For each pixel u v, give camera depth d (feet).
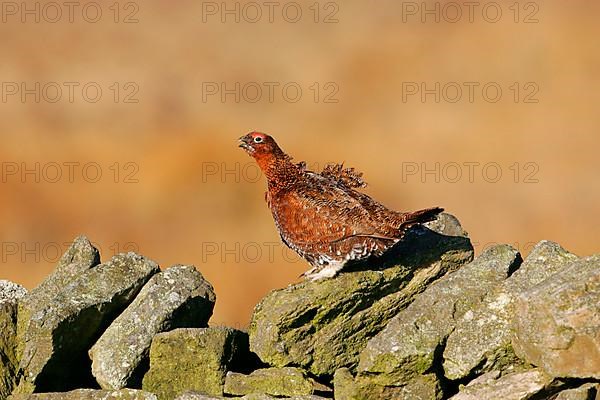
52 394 38.11
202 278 41.65
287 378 38.01
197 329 38.63
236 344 39.52
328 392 40.19
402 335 37.45
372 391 37.45
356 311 40.42
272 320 39.29
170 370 38.55
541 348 35.42
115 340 39.06
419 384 37.24
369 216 42.75
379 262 43.01
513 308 37.58
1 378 39.60
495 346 37.14
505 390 35.81
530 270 38.78
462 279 39.17
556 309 34.91
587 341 34.58
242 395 38.22
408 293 41.70
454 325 37.81
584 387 35.12
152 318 39.40
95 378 39.73
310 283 41.70
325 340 39.78
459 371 37.29
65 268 42.93
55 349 38.78
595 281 35.06
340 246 43.14
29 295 41.96
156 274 41.22
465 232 45.52
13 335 40.81
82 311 39.17
